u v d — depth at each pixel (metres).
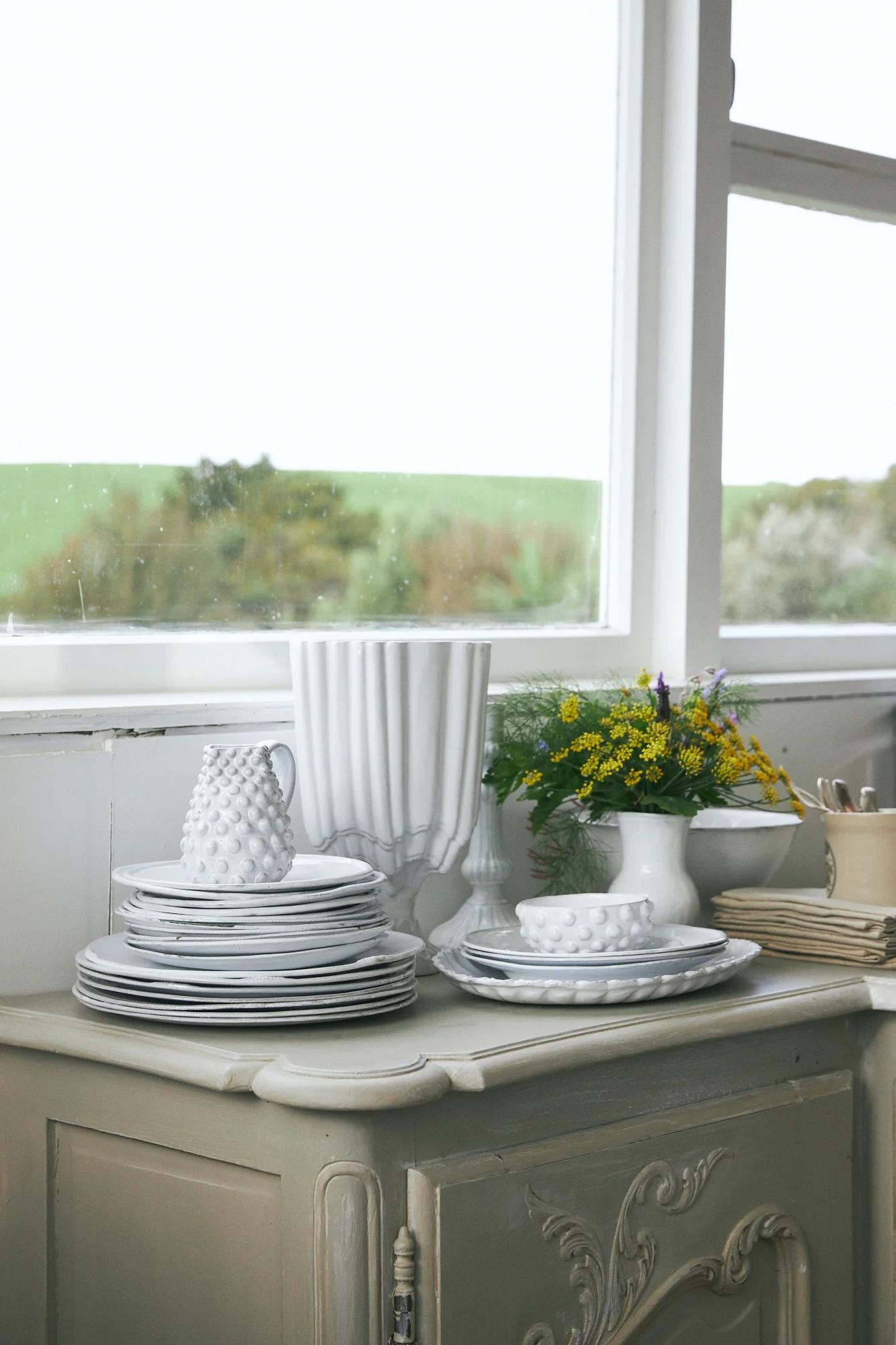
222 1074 1.11
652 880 1.53
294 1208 1.11
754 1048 1.42
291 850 1.28
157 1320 1.22
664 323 2.02
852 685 2.13
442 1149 1.15
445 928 1.57
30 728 1.38
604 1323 1.24
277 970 1.21
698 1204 1.33
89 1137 1.27
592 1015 1.28
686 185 1.98
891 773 2.20
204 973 1.19
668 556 2.03
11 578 1.54
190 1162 1.19
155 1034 1.20
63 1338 1.29
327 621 1.77
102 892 1.43
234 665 1.66
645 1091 1.31
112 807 1.43
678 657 2.01
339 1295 1.09
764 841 1.67
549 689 1.73
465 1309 1.13
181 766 1.48
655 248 2.02
